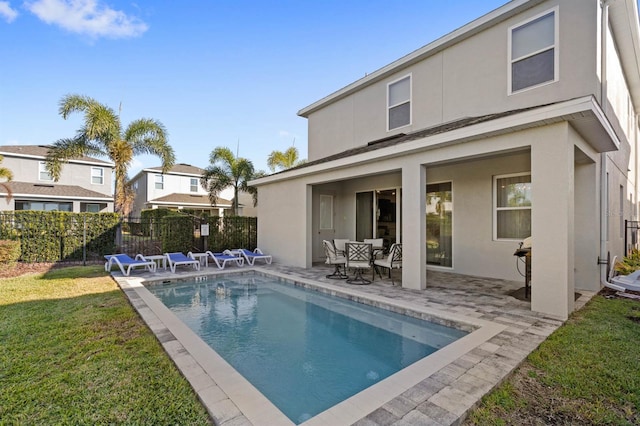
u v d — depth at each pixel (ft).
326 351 14.34
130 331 13.94
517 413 8.20
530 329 13.92
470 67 27.53
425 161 21.75
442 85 29.66
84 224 35.24
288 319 18.81
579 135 17.80
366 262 26.14
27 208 66.18
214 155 63.98
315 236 38.01
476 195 27.27
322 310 20.57
